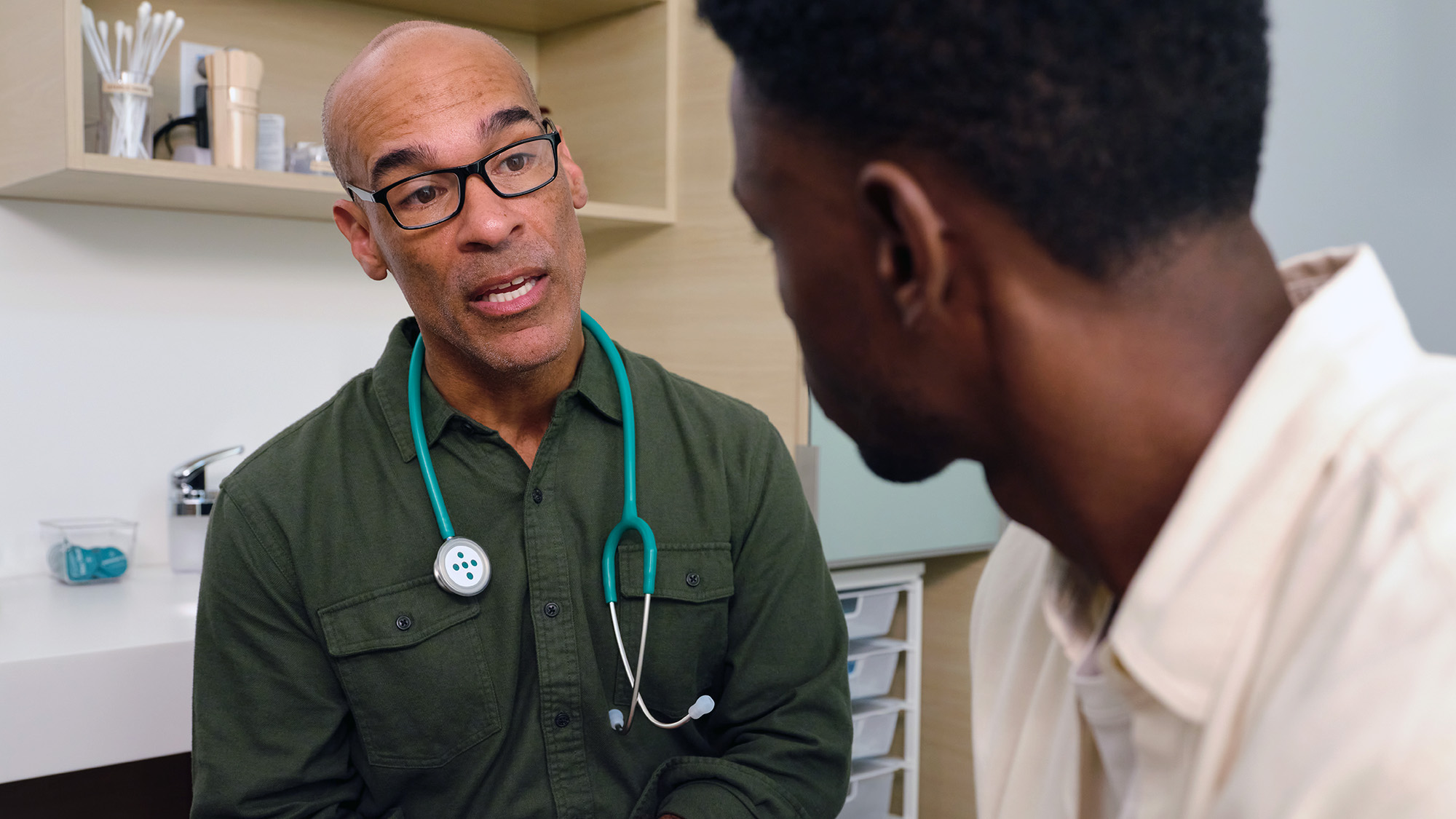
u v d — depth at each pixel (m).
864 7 0.32
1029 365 0.33
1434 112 1.94
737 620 1.15
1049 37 0.31
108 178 1.56
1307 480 0.31
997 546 0.61
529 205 1.02
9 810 1.71
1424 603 0.26
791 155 0.36
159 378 1.87
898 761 2.05
